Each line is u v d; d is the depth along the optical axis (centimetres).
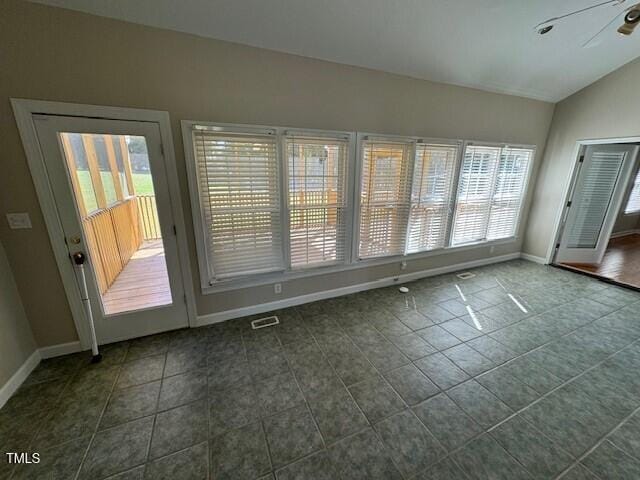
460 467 144
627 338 256
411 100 309
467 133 358
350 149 291
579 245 440
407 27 238
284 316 292
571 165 404
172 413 176
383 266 358
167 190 231
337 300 327
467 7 224
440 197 367
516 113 385
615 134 357
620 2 221
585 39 283
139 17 192
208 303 272
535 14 241
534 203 454
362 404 183
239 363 222
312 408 180
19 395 189
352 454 151
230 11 200
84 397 188
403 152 322
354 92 278
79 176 211
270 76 242
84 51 187
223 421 171
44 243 207
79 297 225
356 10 215
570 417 174
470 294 345
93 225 225
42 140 191
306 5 205
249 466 145
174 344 245
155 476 140
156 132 217
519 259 475
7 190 190
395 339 254
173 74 212
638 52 318
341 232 315
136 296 247
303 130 263
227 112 234
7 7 167
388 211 335
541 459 148
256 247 274
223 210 251
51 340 224
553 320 287
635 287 358
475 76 320
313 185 284
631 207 596
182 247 247
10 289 199
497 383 203
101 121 202
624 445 156
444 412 178
